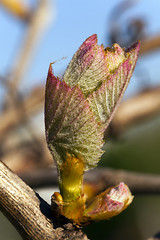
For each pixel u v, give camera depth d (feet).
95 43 0.37
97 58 0.36
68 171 0.38
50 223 0.38
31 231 0.38
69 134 0.37
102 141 0.38
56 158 0.38
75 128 0.37
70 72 0.37
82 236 0.38
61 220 0.38
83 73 0.37
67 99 0.37
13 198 0.38
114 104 0.37
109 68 0.37
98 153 0.38
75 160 0.38
